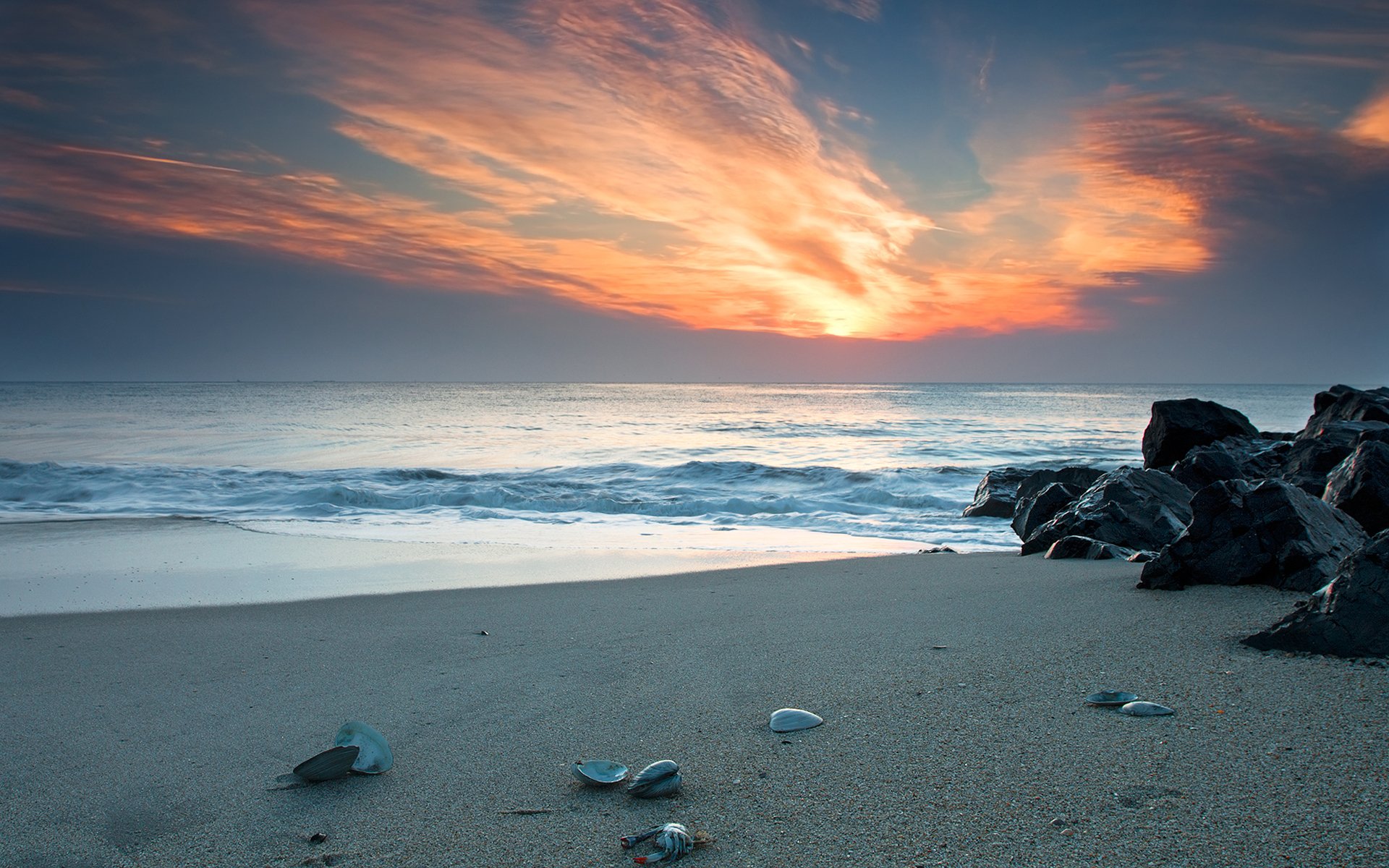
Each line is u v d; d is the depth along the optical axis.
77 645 5.59
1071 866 2.29
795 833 2.58
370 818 2.85
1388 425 10.56
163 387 146.75
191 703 4.23
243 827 2.82
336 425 40.66
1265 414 63.97
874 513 15.05
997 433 37.69
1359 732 3.09
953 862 2.34
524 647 5.31
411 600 7.29
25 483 16.91
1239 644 4.40
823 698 3.96
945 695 3.89
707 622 5.95
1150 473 9.42
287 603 7.21
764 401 84.88
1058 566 7.79
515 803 2.93
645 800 2.90
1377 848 2.28
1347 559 4.38
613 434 36.16
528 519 14.29
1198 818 2.51
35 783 3.24
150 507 15.25
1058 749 3.12
